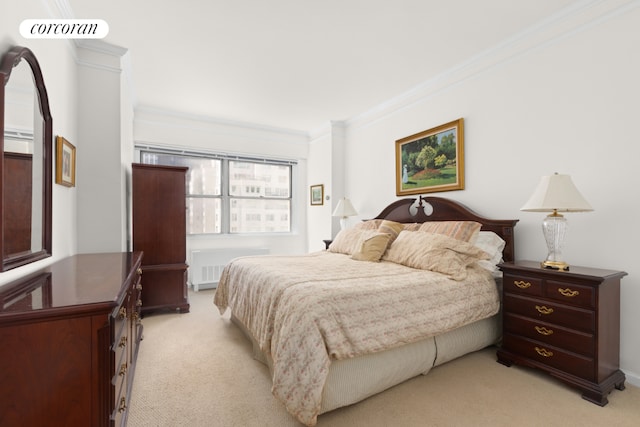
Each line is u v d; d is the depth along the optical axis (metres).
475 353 2.36
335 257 3.06
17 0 1.48
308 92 3.65
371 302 1.74
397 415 1.62
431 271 2.29
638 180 1.90
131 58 2.84
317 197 5.11
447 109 3.14
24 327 0.93
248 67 3.03
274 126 5.02
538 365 1.97
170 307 3.31
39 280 1.36
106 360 1.02
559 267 1.96
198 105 4.07
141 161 4.33
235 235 4.89
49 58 1.87
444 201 3.08
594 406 1.69
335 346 1.54
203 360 2.22
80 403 0.99
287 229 5.39
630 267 1.93
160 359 2.23
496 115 2.70
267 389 1.86
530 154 2.46
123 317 1.34
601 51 2.06
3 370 0.92
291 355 1.53
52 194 1.81
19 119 1.43
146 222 3.25
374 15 2.25
